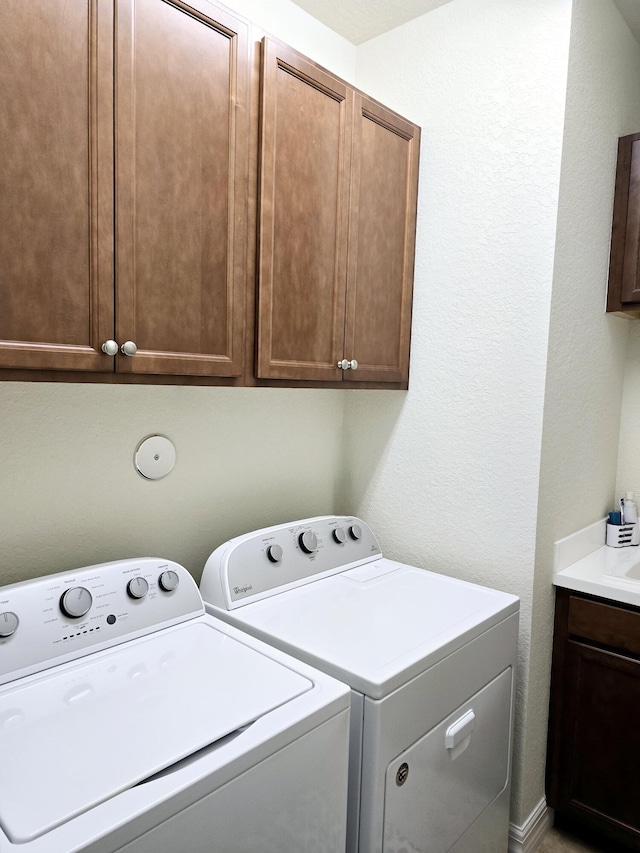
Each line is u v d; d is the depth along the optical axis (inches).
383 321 71.1
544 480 67.3
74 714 38.0
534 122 65.0
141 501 62.2
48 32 38.9
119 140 42.9
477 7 69.3
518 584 68.2
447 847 54.5
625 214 75.0
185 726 36.9
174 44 46.3
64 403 55.1
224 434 70.5
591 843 71.3
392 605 60.0
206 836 33.1
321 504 85.6
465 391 72.3
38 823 28.6
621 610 65.8
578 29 63.7
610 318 79.7
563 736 71.1
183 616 53.2
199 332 49.8
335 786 42.4
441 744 51.9
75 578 47.7
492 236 68.9
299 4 72.9
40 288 39.7
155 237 45.9
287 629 53.4
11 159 37.7
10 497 52.0
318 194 59.9
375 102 66.1
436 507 76.0
